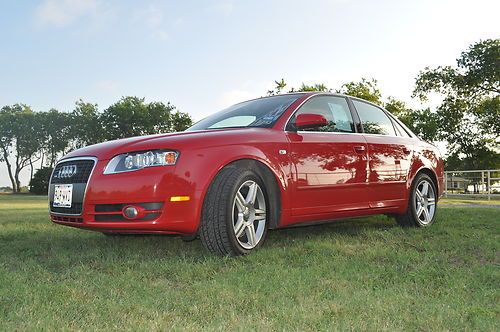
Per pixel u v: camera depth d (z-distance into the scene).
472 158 40.00
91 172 3.64
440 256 3.57
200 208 3.51
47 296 2.50
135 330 1.97
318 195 4.21
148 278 3.01
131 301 2.41
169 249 4.07
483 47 33.28
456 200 16.06
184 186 3.46
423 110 42.22
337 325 2.01
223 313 2.21
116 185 3.51
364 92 37.06
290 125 4.22
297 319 2.10
